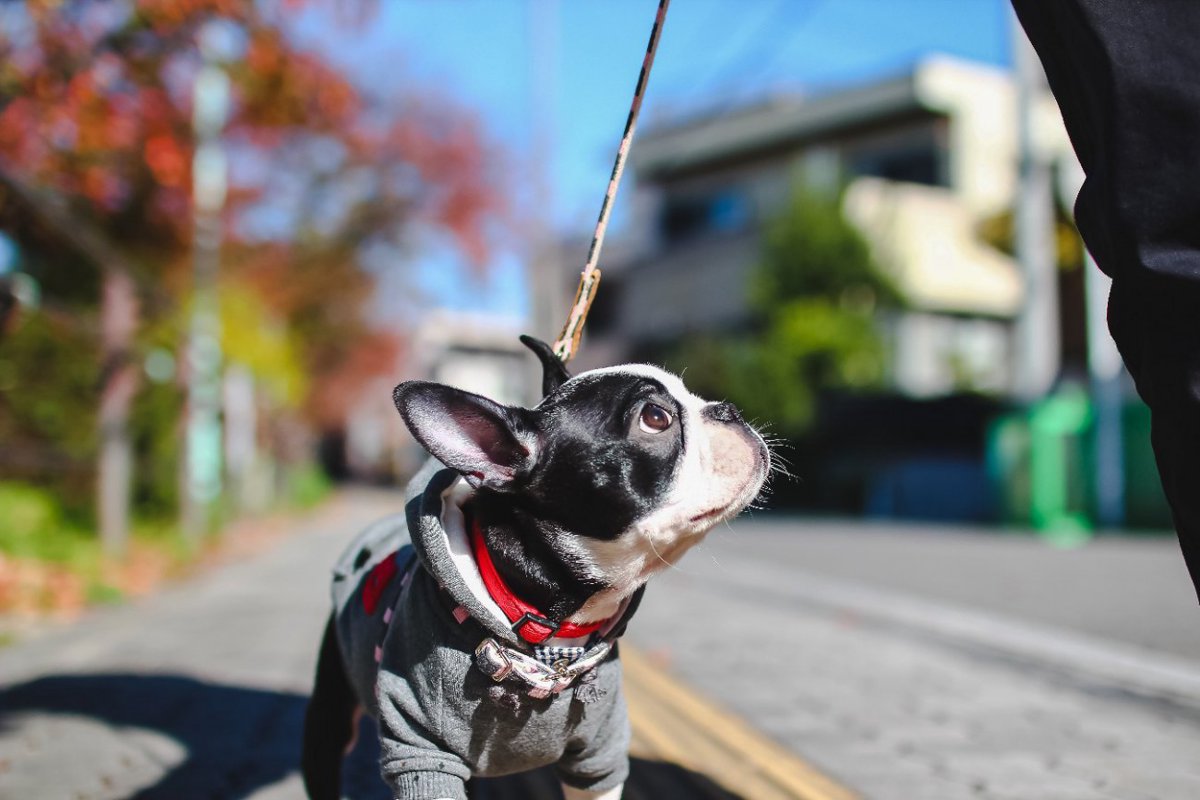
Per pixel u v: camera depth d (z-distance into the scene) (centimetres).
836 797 93
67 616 179
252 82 263
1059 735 112
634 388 65
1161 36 55
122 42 232
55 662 140
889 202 582
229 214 487
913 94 595
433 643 63
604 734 68
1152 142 55
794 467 543
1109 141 56
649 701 124
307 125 289
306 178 550
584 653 64
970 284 599
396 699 64
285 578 243
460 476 66
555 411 64
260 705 119
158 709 117
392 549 75
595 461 63
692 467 64
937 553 309
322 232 605
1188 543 58
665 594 220
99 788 92
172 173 257
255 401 452
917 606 203
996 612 196
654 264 743
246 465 428
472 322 1184
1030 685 135
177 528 300
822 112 641
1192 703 125
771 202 680
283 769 97
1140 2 55
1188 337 55
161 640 158
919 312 585
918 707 123
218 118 309
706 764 102
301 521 466
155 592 215
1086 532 382
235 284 470
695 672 141
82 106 228
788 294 560
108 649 150
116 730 109
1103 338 389
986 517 455
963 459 482
